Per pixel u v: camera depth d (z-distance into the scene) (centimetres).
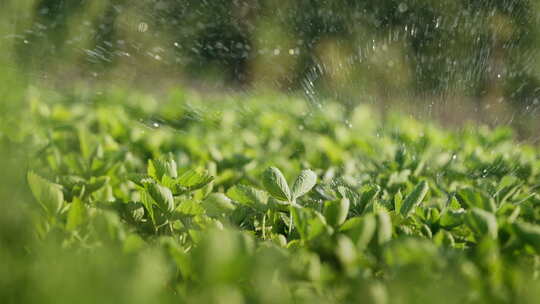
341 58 1237
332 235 137
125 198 183
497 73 1132
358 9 1262
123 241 131
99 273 106
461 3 1145
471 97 1090
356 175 298
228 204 184
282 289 113
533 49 1142
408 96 1090
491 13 1136
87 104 561
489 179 306
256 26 1386
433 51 1132
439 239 148
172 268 120
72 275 106
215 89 1335
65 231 135
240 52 1384
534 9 1146
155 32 1316
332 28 1312
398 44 1170
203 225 160
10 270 113
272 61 1363
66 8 1140
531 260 137
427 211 174
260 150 363
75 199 140
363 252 139
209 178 192
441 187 277
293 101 665
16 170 171
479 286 115
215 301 106
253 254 118
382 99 1098
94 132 392
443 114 1041
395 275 119
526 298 114
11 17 871
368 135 429
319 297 115
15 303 105
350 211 193
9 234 134
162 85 1278
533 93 1128
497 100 1108
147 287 102
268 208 179
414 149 405
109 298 101
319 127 512
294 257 122
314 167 336
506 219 147
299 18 1355
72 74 1121
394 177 265
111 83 1143
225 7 1387
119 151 257
